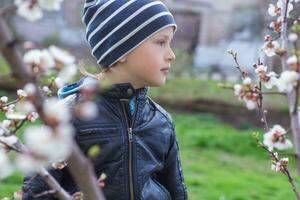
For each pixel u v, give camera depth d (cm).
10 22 1348
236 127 1082
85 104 98
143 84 208
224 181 652
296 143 120
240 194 606
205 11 1677
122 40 202
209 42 1658
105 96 203
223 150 864
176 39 1622
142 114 211
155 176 225
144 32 202
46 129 81
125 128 203
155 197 209
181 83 1233
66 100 184
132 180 201
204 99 1168
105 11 209
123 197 199
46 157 81
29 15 98
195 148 860
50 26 1455
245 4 1611
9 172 98
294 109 120
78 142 197
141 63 203
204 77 1322
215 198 586
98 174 199
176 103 1166
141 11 203
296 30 125
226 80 1254
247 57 1312
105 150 198
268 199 600
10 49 86
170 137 223
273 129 121
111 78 210
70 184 196
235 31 1395
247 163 795
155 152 212
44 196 180
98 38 211
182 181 234
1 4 798
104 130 199
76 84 205
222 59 1395
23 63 88
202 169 716
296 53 116
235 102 1154
